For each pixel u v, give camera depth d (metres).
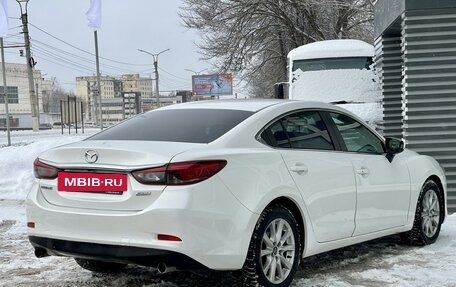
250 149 4.56
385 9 10.57
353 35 28.56
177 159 4.10
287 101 5.36
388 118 11.20
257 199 4.36
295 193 4.71
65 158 4.48
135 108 69.19
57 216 4.37
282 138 4.90
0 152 12.01
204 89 43.88
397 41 11.09
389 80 11.19
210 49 28.70
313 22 26.84
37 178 4.65
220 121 4.80
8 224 8.08
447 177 8.74
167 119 5.05
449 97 8.70
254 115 4.88
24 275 5.43
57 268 5.68
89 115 108.81
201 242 4.05
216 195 4.14
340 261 5.75
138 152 4.20
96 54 21.62
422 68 8.75
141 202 4.10
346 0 26.06
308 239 4.88
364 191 5.50
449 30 8.66
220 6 27.86
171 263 4.01
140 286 4.99
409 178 6.16
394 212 5.93
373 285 4.90
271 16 27.44
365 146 5.87
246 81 31.67
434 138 8.75
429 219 6.48
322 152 5.20
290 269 4.69
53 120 95.81
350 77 12.23
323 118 5.46
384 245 6.45
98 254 4.20
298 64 12.70
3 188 10.72
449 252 6.09
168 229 3.99
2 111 95.88
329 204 5.07
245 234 4.27
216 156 4.23
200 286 4.95
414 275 5.18
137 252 4.07
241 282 4.43
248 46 28.33
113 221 4.13
